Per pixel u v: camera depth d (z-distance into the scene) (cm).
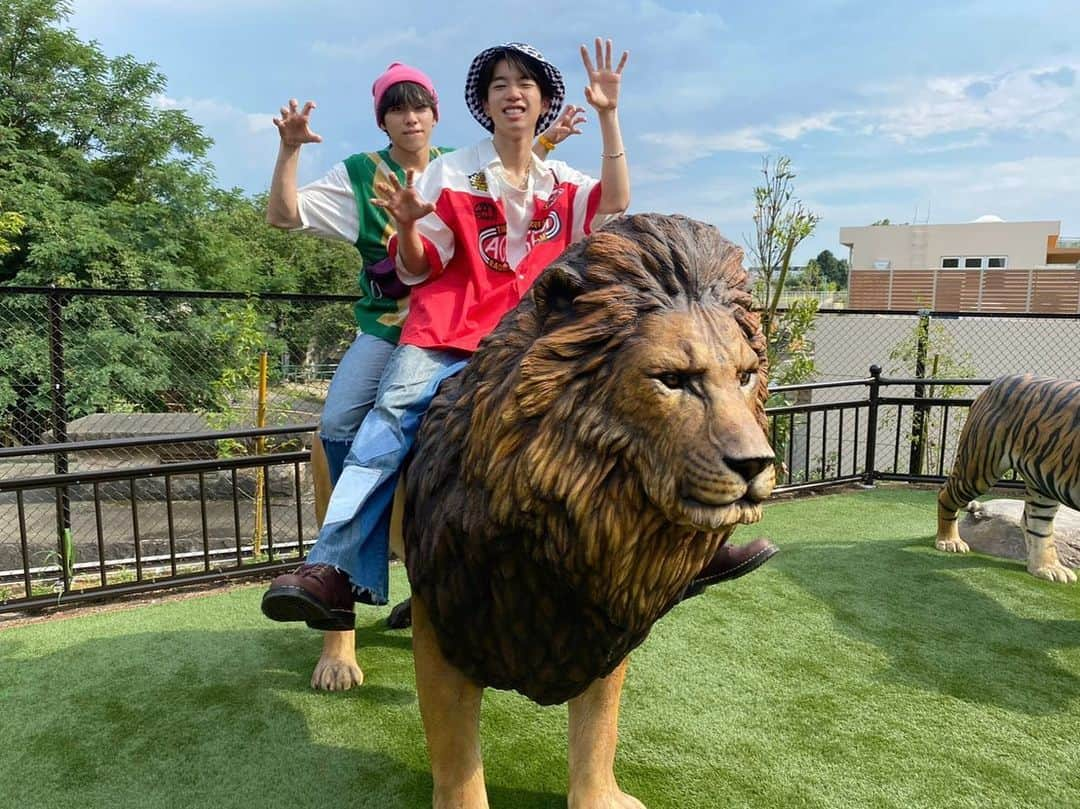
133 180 1617
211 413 711
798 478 842
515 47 211
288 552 532
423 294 212
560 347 137
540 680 168
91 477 388
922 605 377
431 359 207
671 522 137
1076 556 439
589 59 217
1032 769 245
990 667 314
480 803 194
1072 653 327
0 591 458
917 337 782
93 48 1589
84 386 859
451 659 178
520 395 140
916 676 306
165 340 876
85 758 250
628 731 265
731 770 243
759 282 815
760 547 217
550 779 237
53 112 1520
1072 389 383
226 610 378
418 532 169
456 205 206
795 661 318
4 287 486
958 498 441
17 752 254
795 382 784
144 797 231
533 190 214
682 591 158
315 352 755
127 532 620
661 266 136
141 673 308
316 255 2069
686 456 125
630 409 130
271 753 253
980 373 984
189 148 1677
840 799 229
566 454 135
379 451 200
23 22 1483
